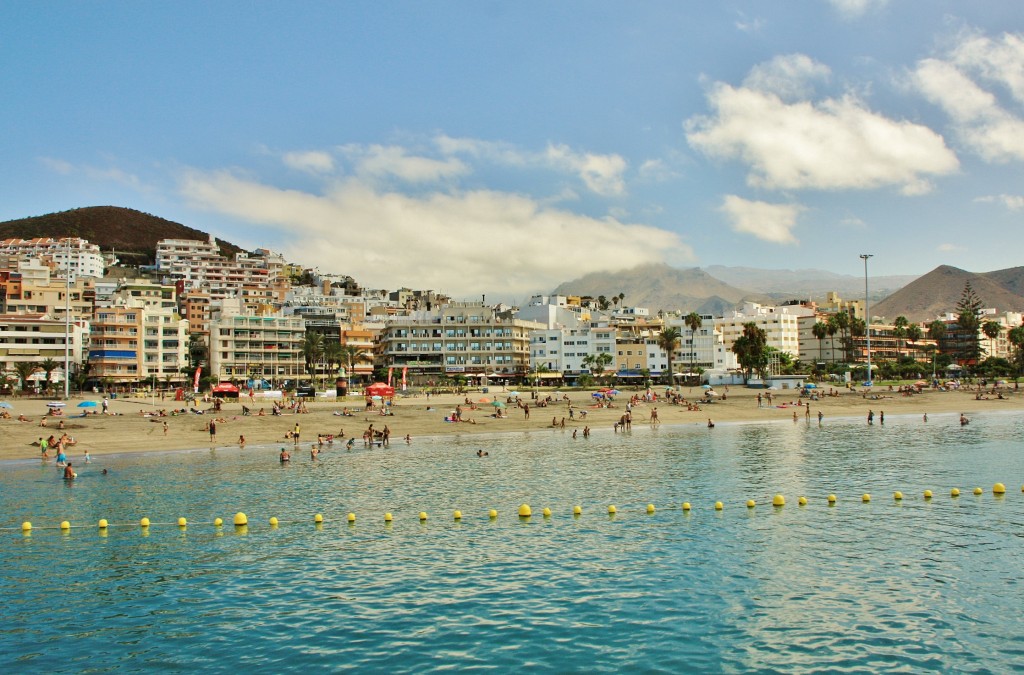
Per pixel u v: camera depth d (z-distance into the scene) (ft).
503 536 147.23
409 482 207.10
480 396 501.97
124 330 582.76
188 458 258.98
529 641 95.50
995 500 177.78
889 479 205.16
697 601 109.09
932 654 91.71
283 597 112.88
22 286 625.41
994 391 565.94
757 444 293.64
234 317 650.02
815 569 123.54
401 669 88.02
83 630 100.78
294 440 308.19
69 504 177.78
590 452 272.10
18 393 470.80
